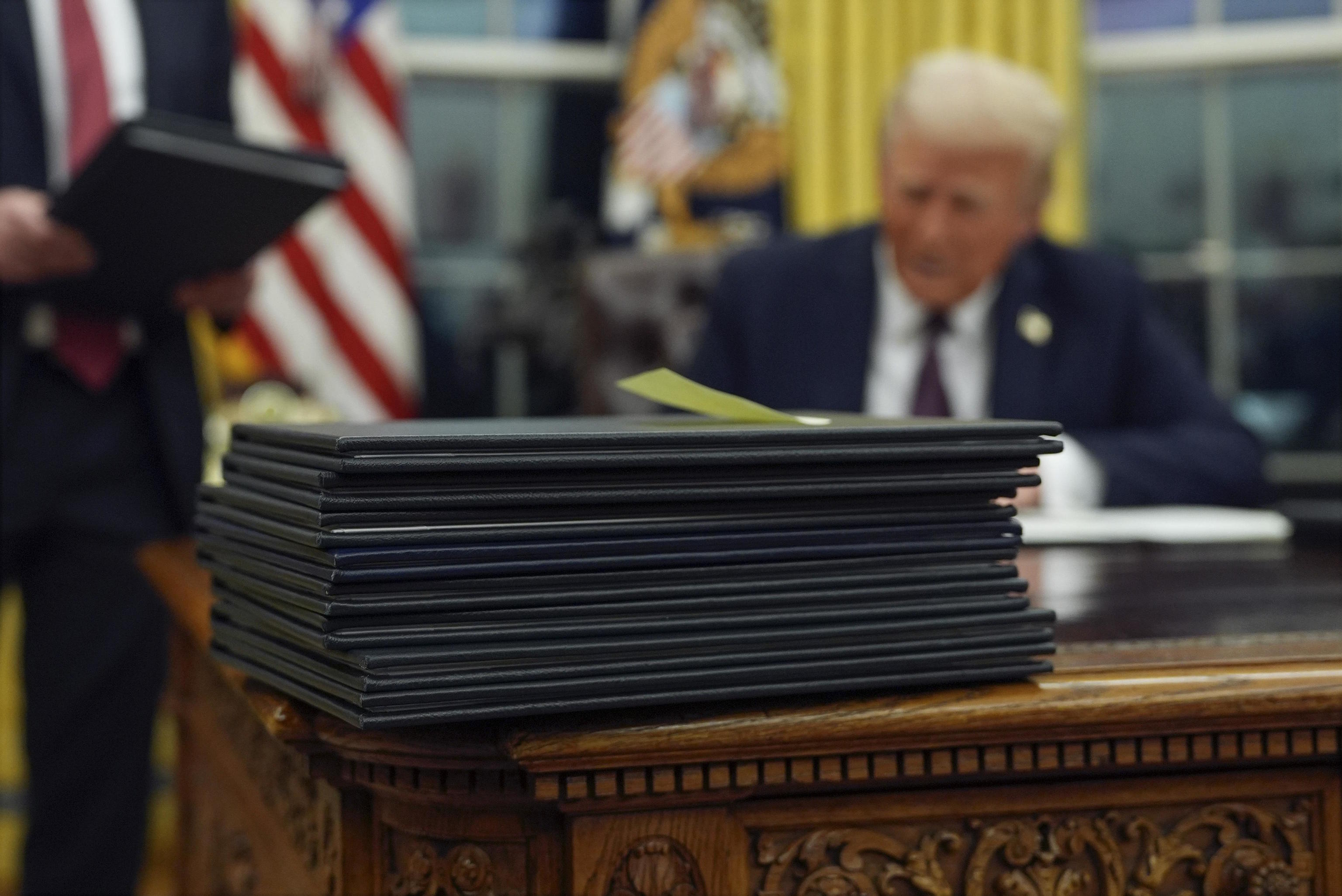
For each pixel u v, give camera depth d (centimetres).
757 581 62
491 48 403
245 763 106
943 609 65
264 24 350
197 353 327
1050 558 124
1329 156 410
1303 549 131
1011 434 67
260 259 354
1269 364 416
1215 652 72
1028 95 189
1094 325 202
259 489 69
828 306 208
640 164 377
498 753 58
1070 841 67
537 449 58
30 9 186
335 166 163
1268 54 407
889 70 377
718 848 62
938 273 193
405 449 57
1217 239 417
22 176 184
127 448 193
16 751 299
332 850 70
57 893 198
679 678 60
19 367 182
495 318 405
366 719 55
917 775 63
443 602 57
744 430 63
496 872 62
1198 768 68
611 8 409
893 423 70
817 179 376
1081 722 62
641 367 259
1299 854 69
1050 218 377
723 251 263
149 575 125
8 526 183
